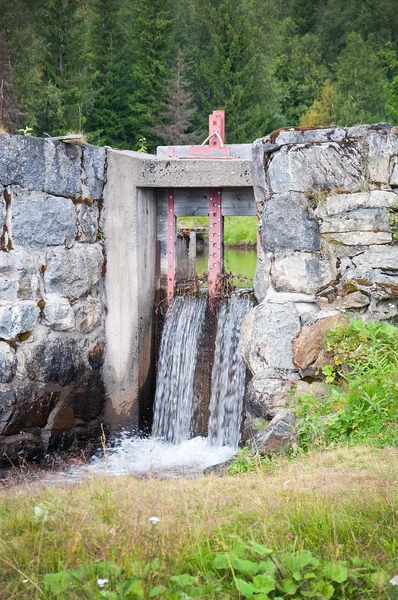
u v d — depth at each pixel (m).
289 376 7.66
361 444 6.40
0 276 7.89
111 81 36.84
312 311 7.71
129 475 6.87
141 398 9.51
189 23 45.28
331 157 7.62
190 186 9.11
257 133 39.22
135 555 4.20
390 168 7.54
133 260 9.19
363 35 53.72
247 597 3.70
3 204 7.86
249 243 24.69
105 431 9.25
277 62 49.59
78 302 8.71
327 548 4.32
